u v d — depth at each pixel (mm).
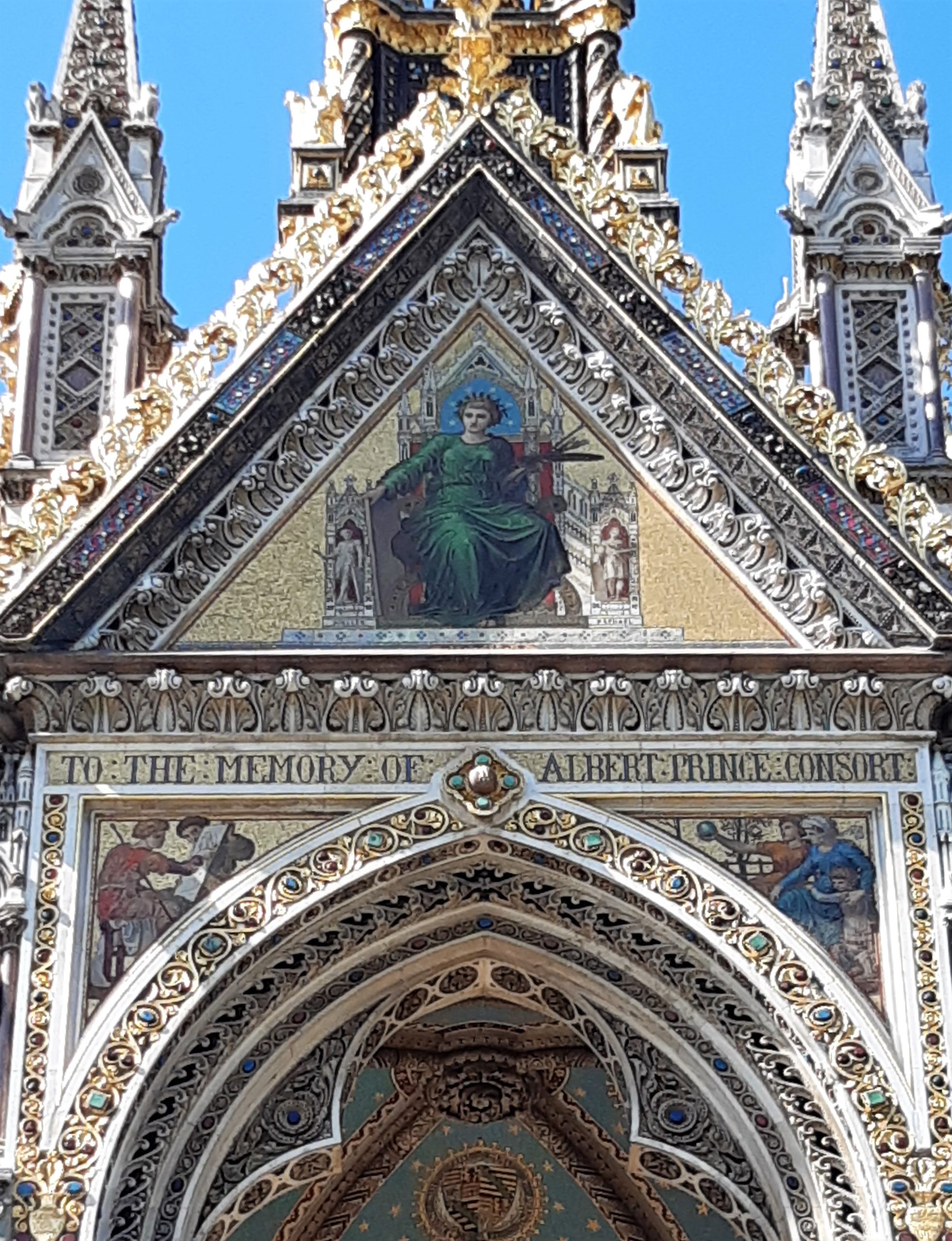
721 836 31344
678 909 30953
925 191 36625
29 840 30812
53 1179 29312
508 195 34406
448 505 33125
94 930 30562
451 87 40031
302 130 38531
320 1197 37438
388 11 41094
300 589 32531
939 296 36562
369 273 33812
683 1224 37312
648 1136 32375
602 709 31672
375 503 33094
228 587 32438
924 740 31703
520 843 31156
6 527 31953
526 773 31422
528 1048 36625
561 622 32500
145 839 31062
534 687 31609
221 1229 32438
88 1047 29906
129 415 32625
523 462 33469
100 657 31375
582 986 32438
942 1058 30234
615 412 33594
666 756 31578
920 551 32312
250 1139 31938
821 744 31656
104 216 35844
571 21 41000
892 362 35875
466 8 35344
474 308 34312
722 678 31656
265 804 31250
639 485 33312
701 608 32562
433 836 31156
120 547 31984
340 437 33438
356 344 33781
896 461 32812
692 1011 31609
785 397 33156
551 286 34219
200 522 32531
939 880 31031
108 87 36906
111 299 35500
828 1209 30422
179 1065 30672
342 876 30953
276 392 33125
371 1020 32594
